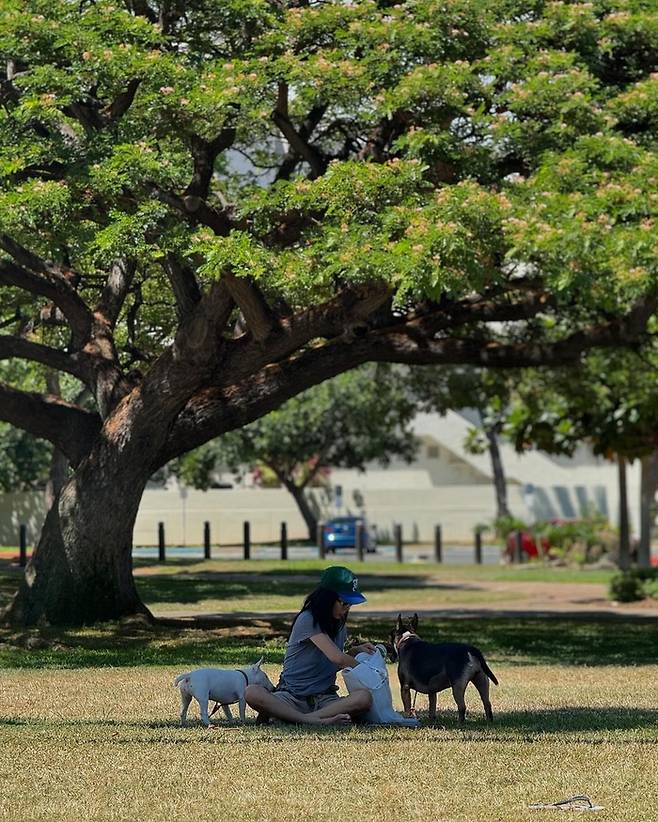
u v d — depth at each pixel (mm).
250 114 16234
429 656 11141
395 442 58781
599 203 14969
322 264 15516
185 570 37156
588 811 7836
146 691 14117
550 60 16516
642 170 15633
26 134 16641
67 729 10922
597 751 9609
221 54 18406
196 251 15531
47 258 20500
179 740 10086
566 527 48281
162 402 19203
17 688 14438
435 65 15891
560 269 14469
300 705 11055
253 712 12266
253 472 67500
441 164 16219
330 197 15648
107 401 20141
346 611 11258
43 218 16172
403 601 30000
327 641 11008
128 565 20359
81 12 17531
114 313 20797
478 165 16109
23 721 11664
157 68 16281
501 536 53688
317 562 42188
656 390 31469
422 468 71750
